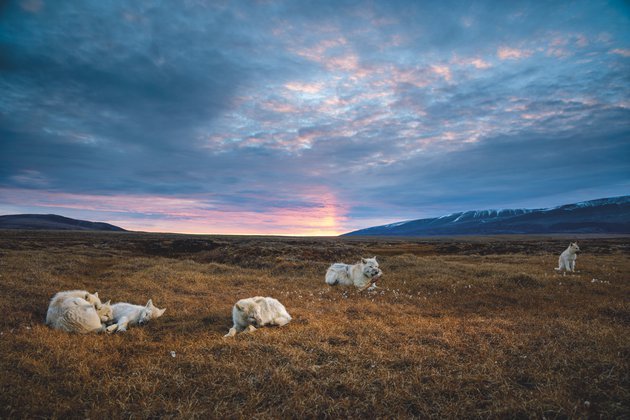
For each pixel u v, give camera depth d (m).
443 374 4.56
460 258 24.84
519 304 9.83
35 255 19.80
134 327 7.31
